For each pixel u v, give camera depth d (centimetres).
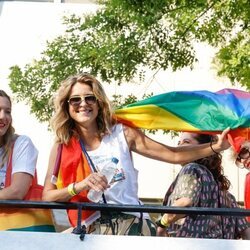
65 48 1403
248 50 1266
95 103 726
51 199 692
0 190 713
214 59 1491
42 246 672
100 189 675
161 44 1376
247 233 809
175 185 799
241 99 750
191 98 753
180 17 1369
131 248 670
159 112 750
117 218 718
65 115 732
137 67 1511
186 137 795
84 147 728
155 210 674
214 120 744
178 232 776
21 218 723
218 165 802
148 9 1270
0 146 733
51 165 727
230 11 1339
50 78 1411
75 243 672
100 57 1340
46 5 2105
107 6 1349
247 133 737
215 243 671
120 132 737
